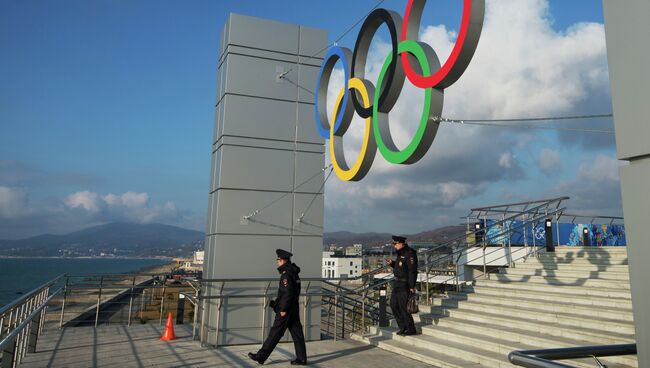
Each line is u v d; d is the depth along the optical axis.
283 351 7.49
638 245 1.70
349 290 9.01
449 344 7.06
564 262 10.16
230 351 7.40
